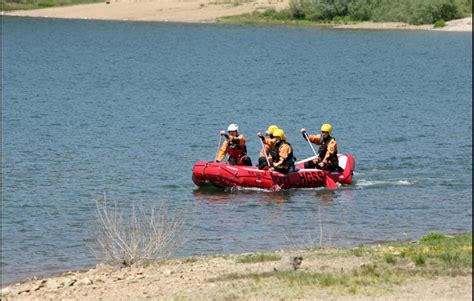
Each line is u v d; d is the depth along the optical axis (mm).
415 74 124625
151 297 23891
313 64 138250
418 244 30031
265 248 33312
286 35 194625
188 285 24891
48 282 26859
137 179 48938
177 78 115188
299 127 73062
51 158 55281
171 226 32781
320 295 22328
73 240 35062
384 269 25094
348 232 36344
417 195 44688
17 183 47344
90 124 71375
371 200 43438
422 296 21906
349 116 78938
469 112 82375
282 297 22297
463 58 150875
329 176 46500
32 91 97500
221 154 46906
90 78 114375
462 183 47812
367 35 195250
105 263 29859
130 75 119000
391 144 62250
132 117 76188
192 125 71812
